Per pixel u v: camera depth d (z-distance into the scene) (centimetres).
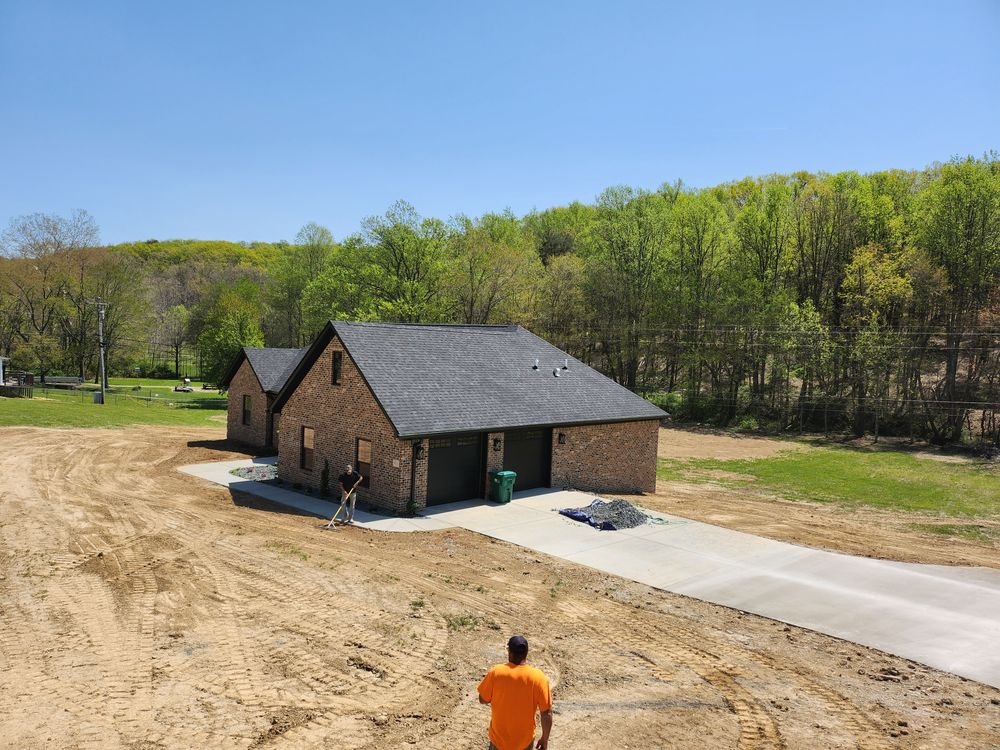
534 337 2880
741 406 5734
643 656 1048
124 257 7369
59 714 805
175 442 3225
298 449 2339
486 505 2083
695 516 2155
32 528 1644
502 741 627
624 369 6625
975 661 1086
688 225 5969
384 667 959
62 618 1104
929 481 3303
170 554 1461
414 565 1458
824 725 849
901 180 5997
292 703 847
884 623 1241
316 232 7750
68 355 7088
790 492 2973
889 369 4828
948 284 4803
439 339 2458
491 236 7012
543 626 1152
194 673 921
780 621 1236
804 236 5981
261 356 3231
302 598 1223
